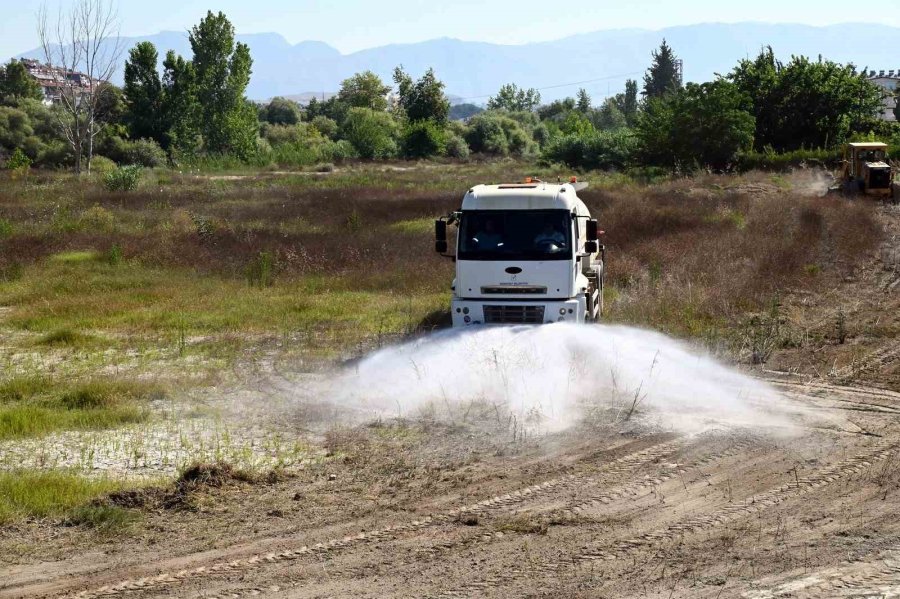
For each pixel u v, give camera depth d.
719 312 22.84
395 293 27.14
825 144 87.50
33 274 30.59
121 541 10.43
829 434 13.91
